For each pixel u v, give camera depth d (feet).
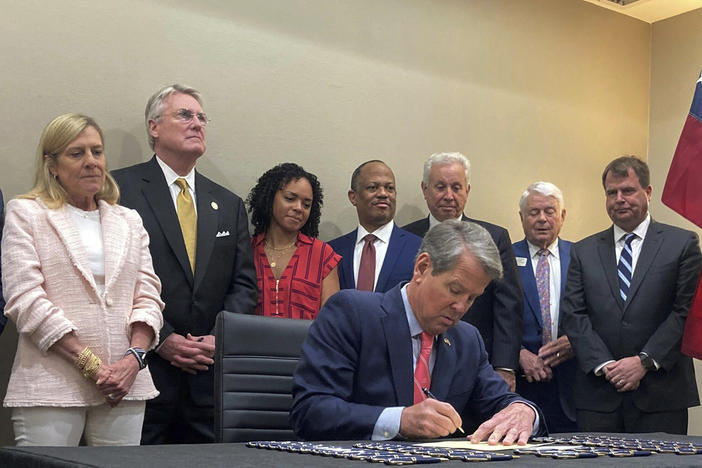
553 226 15.38
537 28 18.90
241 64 14.76
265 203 13.44
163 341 11.43
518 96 18.45
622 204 14.10
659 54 20.51
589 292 13.97
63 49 13.07
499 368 13.56
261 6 15.06
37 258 9.61
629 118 20.34
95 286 9.68
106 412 9.66
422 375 7.34
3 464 5.16
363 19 16.30
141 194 12.01
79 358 9.32
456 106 17.48
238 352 7.98
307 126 15.44
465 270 6.96
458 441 6.36
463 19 17.72
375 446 5.52
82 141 10.14
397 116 16.62
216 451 5.18
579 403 13.66
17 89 12.65
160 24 13.98
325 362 7.13
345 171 15.85
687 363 13.65
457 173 14.60
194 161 12.57
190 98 12.62
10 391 9.45
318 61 15.66
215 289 12.08
